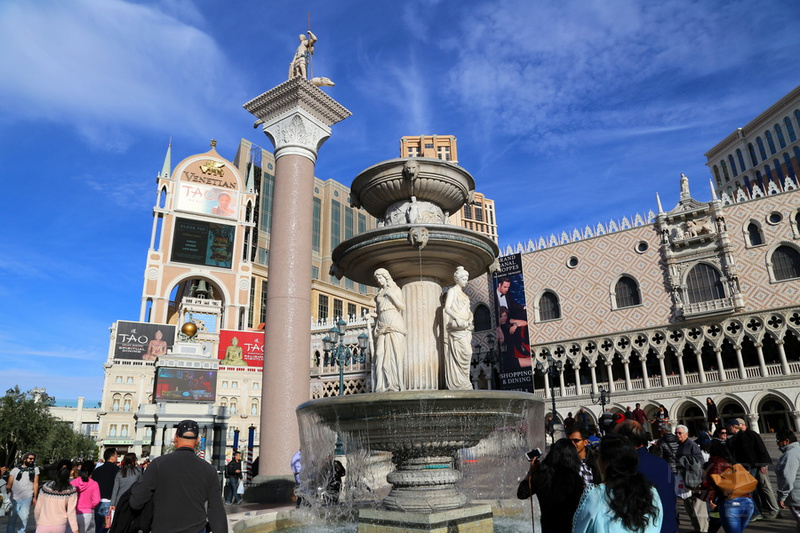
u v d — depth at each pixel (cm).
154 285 7138
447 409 749
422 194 1036
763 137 9419
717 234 3788
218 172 7894
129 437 6122
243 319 7650
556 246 4425
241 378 6369
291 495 1263
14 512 1024
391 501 825
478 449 1018
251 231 7988
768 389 3434
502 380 4144
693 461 792
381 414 756
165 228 7419
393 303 944
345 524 955
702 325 3741
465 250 958
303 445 897
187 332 6216
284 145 1560
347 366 4831
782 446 825
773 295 3547
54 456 5603
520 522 927
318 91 1598
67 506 780
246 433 6203
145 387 6316
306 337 1433
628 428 512
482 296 4459
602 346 4053
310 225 1522
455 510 784
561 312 4256
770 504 962
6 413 5184
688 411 3950
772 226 3653
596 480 514
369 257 977
